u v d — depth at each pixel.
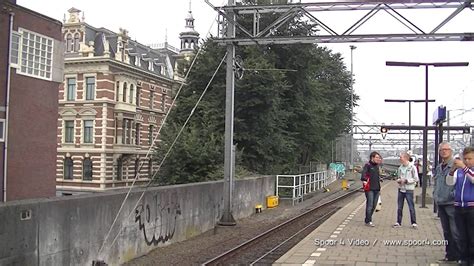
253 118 26.58
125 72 58.06
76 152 56.31
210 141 24.72
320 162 45.34
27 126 24.19
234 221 16.38
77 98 56.47
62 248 8.22
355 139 77.62
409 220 14.95
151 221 11.67
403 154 13.35
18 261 7.21
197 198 14.80
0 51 22.09
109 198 9.77
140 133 61.91
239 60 16.88
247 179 20.56
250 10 15.80
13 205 7.16
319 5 15.03
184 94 28.33
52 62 25.77
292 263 8.71
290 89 29.44
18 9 23.17
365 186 13.72
